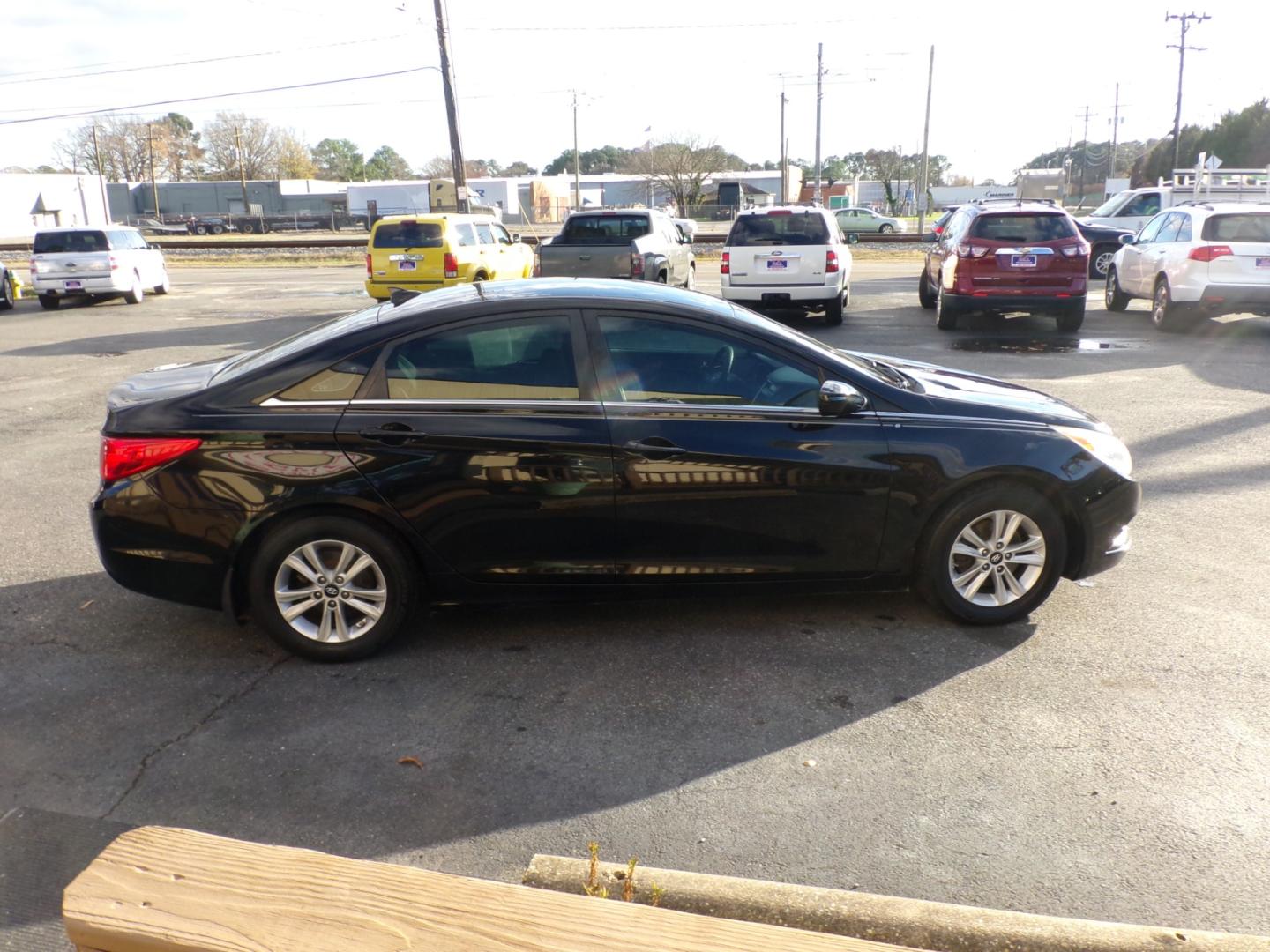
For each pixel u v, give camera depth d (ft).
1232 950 7.16
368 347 13.78
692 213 221.87
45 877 9.55
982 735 11.98
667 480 13.82
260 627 14.69
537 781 11.12
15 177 179.01
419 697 13.04
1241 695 12.89
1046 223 43.80
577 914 5.06
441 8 101.50
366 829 10.28
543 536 13.89
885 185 289.12
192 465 13.44
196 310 62.18
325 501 13.44
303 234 197.57
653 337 14.12
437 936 4.86
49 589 16.80
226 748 11.85
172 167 336.90
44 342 48.44
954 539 14.55
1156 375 34.78
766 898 7.84
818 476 14.05
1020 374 35.14
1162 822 10.23
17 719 12.55
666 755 11.63
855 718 12.41
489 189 214.07
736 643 14.49
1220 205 44.34
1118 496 14.70
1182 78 193.06
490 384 13.82
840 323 49.80
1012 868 9.55
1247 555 17.84
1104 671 13.57
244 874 5.23
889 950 4.89
